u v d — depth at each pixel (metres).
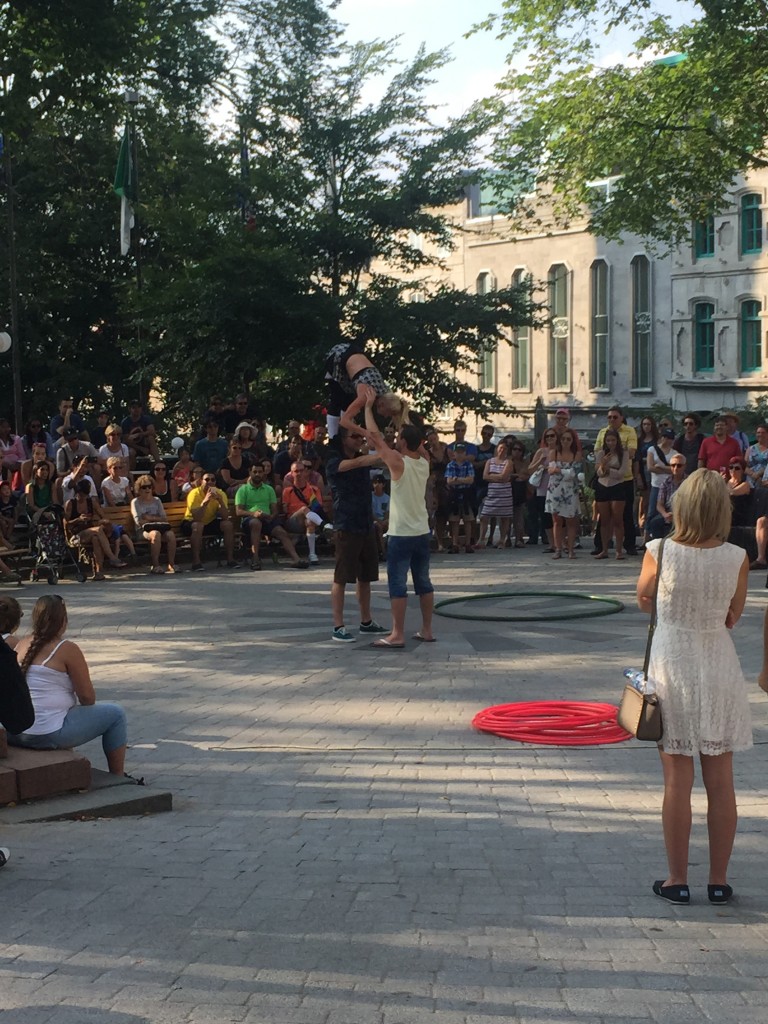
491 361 56.22
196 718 9.37
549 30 29.55
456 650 12.10
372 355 29.11
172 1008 3.96
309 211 28.58
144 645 12.71
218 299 26.92
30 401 39.03
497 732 8.61
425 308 28.89
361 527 12.73
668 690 5.05
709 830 5.12
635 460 21.19
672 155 30.14
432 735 8.73
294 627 13.66
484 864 5.72
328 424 12.49
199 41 32.59
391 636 12.30
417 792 7.21
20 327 37.41
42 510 18.53
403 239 29.89
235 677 10.98
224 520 19.70
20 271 36.59
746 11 25.64
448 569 18.83
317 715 9.41
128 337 39.19
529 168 30.55
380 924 4.82
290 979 4.21
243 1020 3.86
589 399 51.84
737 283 45.62
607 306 50.75
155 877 5.48
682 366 47.78
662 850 5.95
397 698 9.99
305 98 28.61
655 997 4.04
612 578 17.34
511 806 6.87
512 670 11.09
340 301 27.70
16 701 6.51
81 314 38.81
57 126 36.19
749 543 18.69
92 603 15.80
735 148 29.44
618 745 8.39
